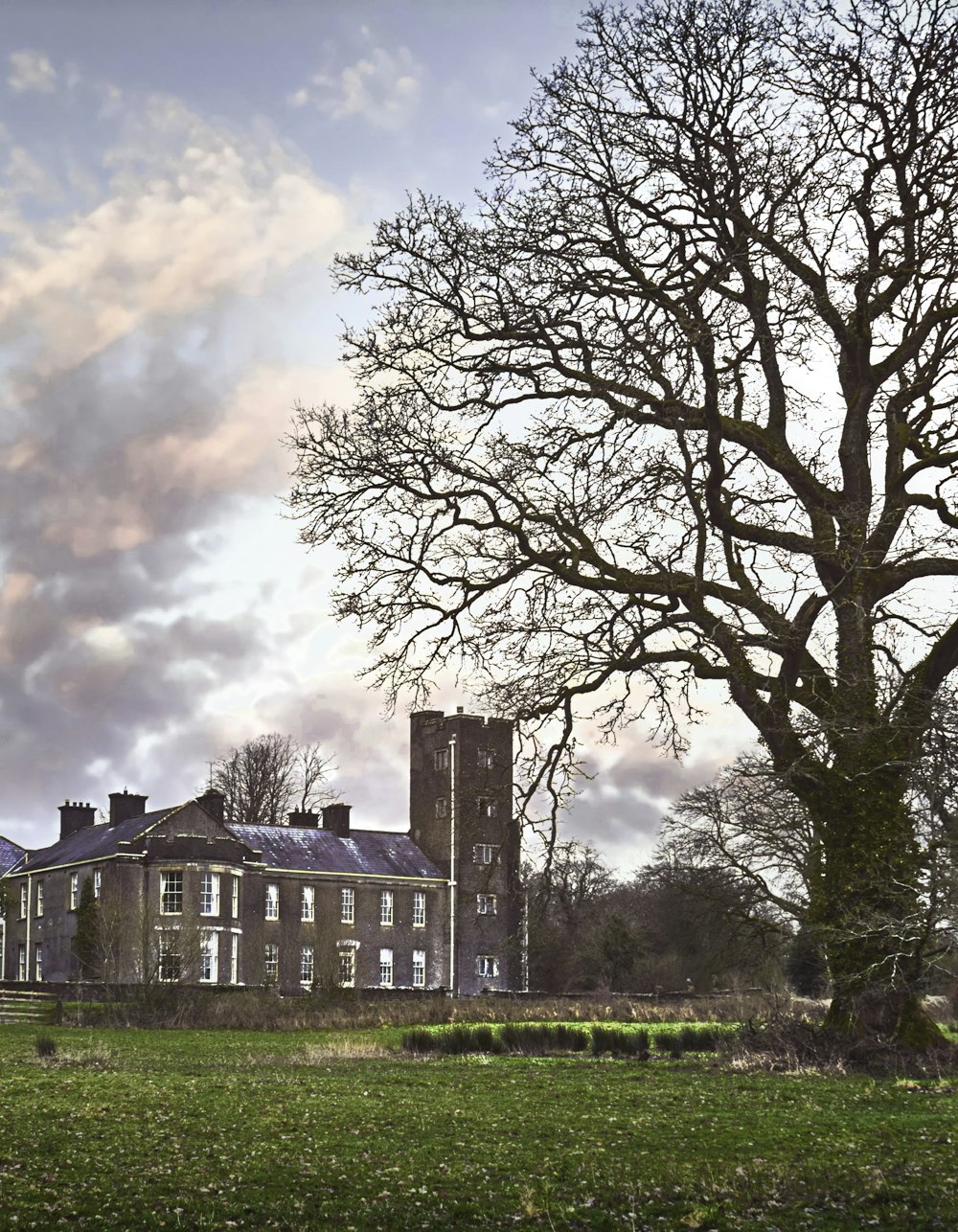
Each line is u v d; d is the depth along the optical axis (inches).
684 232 1021.2
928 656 1034.1
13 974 3024.1
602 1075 1037.8
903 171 1012.5
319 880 3112.7
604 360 1000.2
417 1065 1148.5
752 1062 1042.1
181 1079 984.3
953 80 970.1
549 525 1029.8
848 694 1024.9
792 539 1032.8
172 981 1796.3
